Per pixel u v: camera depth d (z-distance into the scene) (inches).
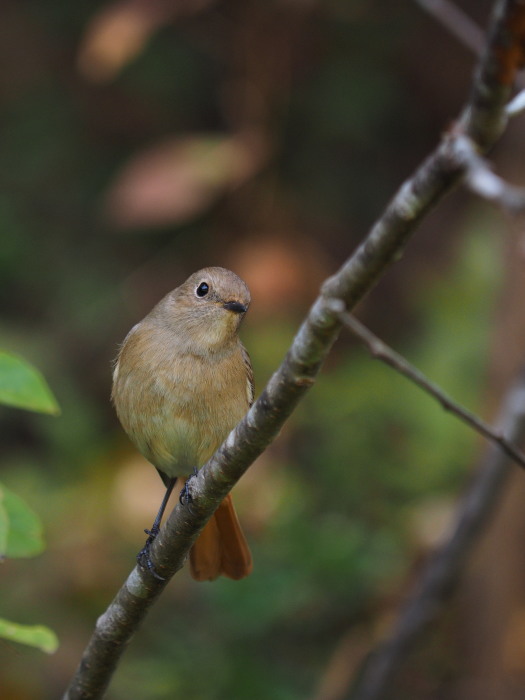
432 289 457.4
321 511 420.8
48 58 522.0
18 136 519.8
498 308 390.9
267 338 405.1
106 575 409.4
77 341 491.2
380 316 527.5
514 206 113.9
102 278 499.2
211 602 370.3
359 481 423.8
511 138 384.8
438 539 389.7
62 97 520.1
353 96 488.1
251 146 414.3
